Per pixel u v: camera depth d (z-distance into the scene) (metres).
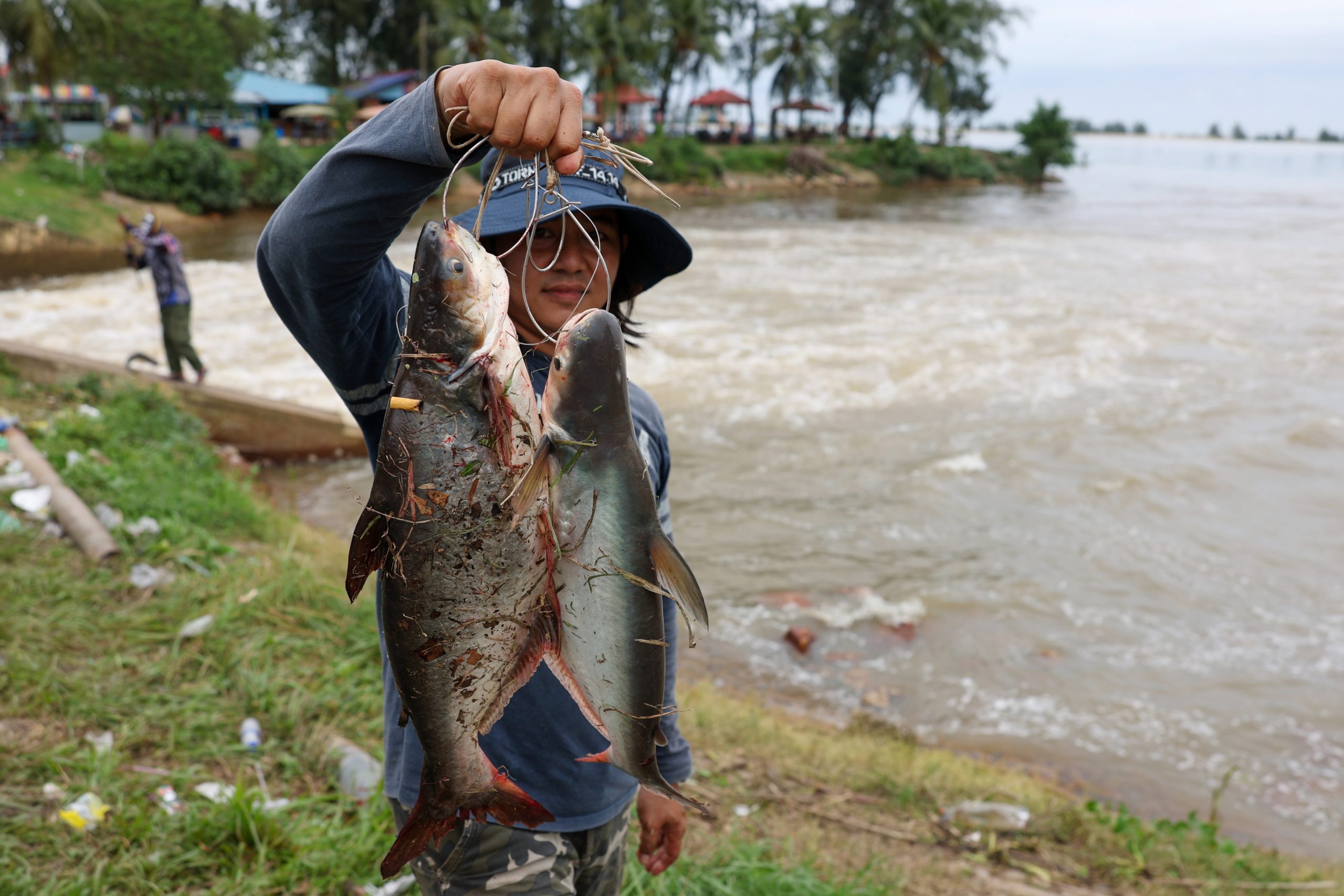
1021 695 7.34
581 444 1.48
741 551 9.50
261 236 1.64
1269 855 5.44
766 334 17.78
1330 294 22.44
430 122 1.44
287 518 8.59
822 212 42.03
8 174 29.72
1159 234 34.25
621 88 52.94
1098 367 16.19
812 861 4.39
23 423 8.58
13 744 4.02
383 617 1.74
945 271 25.19
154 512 7.00
